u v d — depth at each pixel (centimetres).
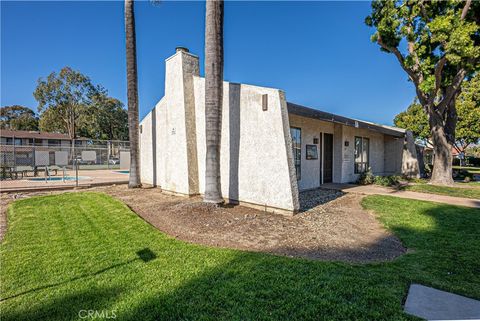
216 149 614
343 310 218
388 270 298
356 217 563
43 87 3494
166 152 905
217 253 347
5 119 4738
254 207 627
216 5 595
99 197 787
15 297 244
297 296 240
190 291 250
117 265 313
